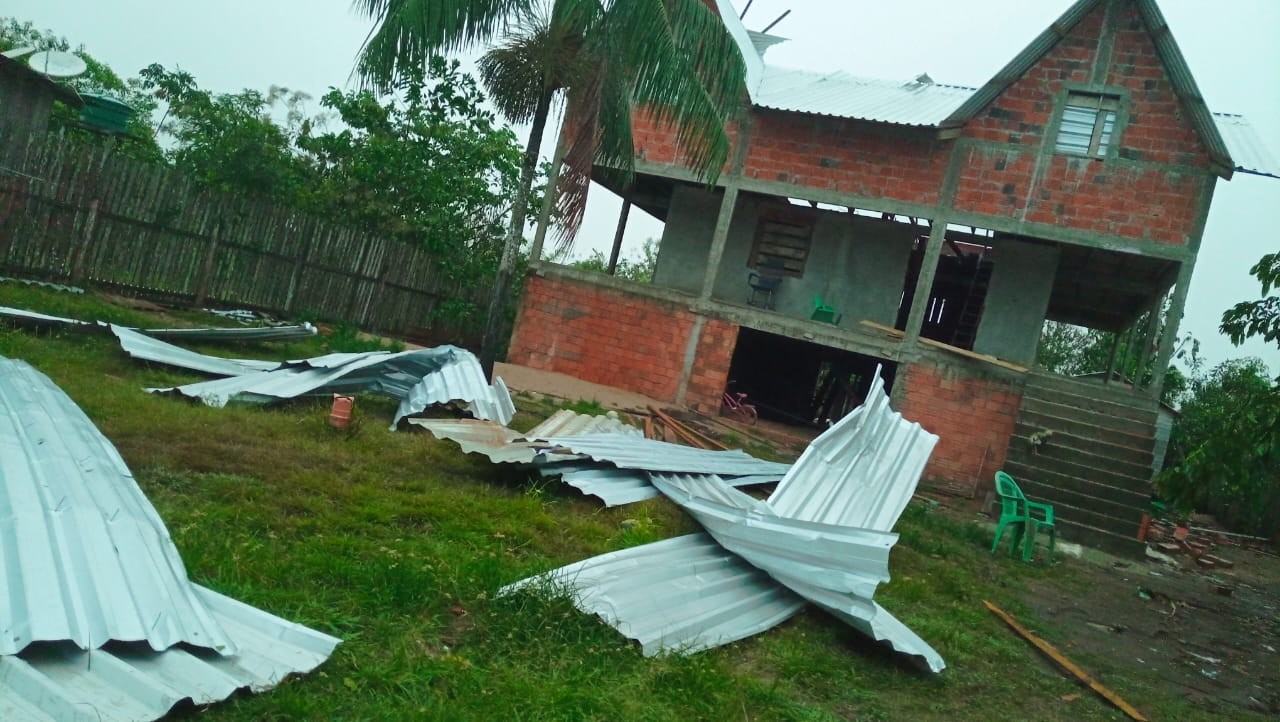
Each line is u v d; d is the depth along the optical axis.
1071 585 9.57
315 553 4.89
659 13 10.21
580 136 11.16
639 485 8.14
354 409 7.91
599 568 5.57
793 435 17.00
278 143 18.45
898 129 16.25
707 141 11.02
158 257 12.87
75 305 10.51
